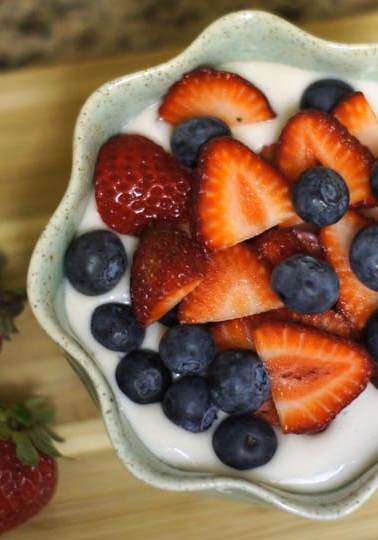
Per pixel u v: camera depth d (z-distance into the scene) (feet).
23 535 1.41
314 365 1.22
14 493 1.36
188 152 1.25
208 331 1.24
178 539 1.41
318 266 1.19
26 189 1.46
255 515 1.41
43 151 1.46
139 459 1.22
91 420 1.42
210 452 1.25
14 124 1.46
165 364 1.23
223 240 1.22
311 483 1.25
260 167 1.23
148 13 1.55
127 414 1.25
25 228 1.45
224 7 1.55
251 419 1.23
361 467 1.25
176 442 1.25
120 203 1.24
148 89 1.27
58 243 1.24
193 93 1.28
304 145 1.24
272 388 1.23
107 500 1.42
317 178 1.20
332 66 1.30
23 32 1.55
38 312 1.21
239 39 1.28
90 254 1.23
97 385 1.21
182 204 1.24
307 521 1.41
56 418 1.42
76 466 1.42
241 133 1.28
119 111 1.28
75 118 1.47
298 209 1.21
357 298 1.24
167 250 1.21
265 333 1.22
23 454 1.35
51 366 1.43
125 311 1.24
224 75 1.27
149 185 1.24
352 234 1.24
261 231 1.23
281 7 1.55
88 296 1.26
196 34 1.55
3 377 1.43
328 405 1.23
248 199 1.23
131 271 1.24
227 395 1.21
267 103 1.28
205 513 1.41
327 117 1.24
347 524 1.40
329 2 1.55
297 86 1.30
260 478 1.25
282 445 1.25
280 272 1.20
